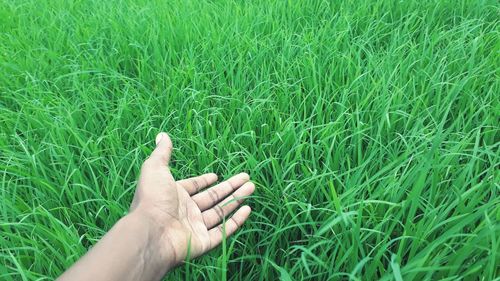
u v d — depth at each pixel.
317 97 0.60
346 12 0.81
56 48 0.79
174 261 0.41
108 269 0.35
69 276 0.33
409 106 0.59
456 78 0.61
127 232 0.38
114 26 0.83
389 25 0.79
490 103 0.57
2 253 0.42
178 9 0.89
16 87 0.70
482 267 0.37
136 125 0.61
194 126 0.60
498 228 0.34
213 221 0.47
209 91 0.66
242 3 0.93
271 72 0.70
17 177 0.53
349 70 0.64
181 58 0.73
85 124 0.60
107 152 0.57
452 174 0.46
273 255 0.44
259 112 0.58
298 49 0.73
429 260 0.37
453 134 0.51
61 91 0.70
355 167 0.49
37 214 0.47
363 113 0.55
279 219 0.46
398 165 0.46
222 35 0.77
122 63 0.78
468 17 0.80
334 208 0.45
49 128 0.58
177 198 0.44
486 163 0.50
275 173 0.46
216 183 0.55
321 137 0.52
